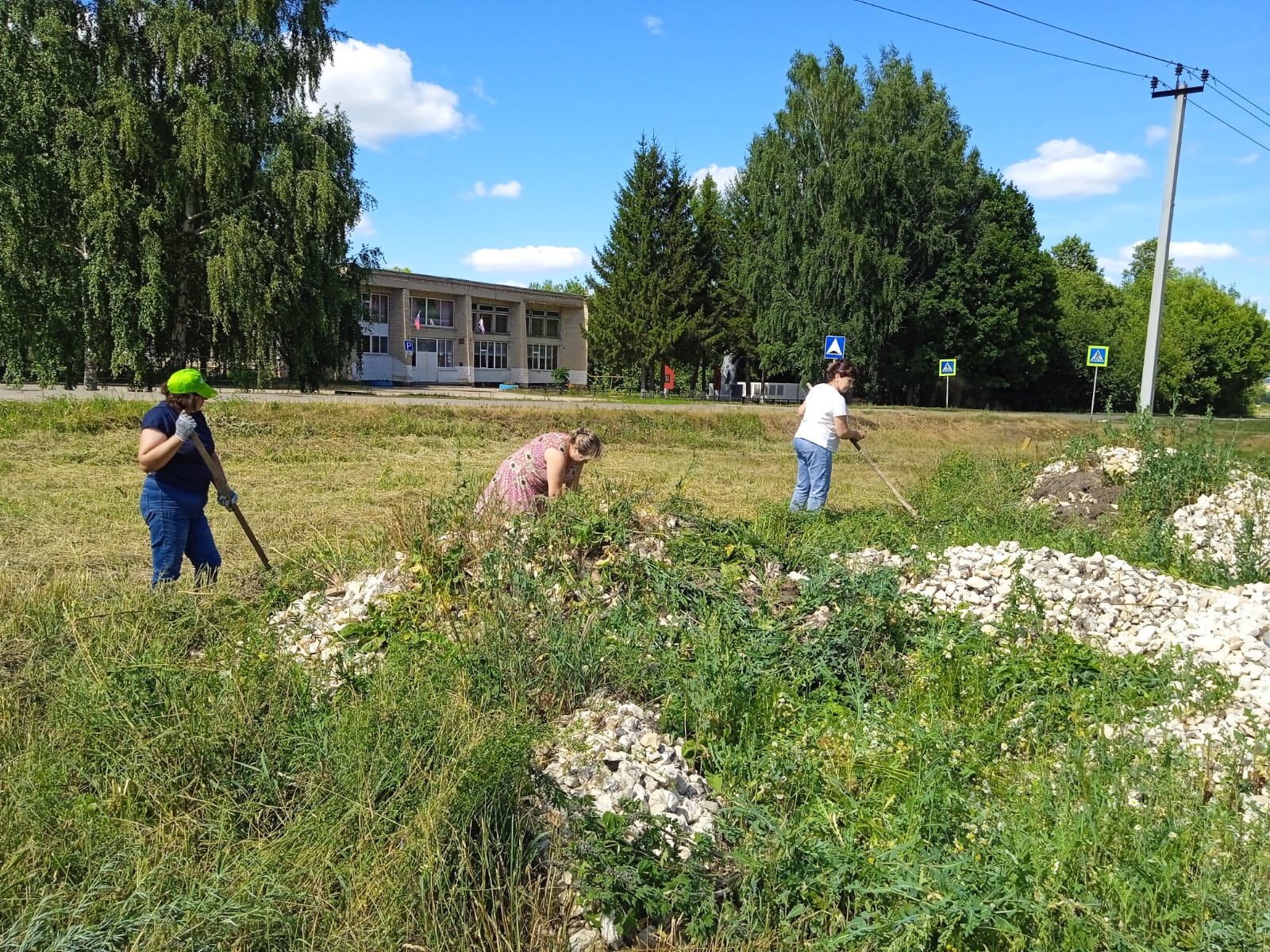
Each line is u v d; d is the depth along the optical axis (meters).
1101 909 2.87
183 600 5.23
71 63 25.56
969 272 47.59
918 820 3.29
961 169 48.25
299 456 14.59
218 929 2.59
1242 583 7.75
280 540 8.05
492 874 2.93
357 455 15.36
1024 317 51.59
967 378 52.12
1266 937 2.72
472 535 5.64
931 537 8.02
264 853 2.93
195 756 3.35
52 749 3.46
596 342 50.72
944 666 5.00
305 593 5.92
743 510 11.13
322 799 3.17
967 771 3.80
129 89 25.55
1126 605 6.32
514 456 6.54
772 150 46.22
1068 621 5.99
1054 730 4.40
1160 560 8.37
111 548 7.54
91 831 3.01
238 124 27.73
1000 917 2.73
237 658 4.15
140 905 2.67
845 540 7.29
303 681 3.90
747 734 4.16
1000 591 6.36
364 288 35.75
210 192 26.28
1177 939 2.80
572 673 4.30
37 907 2.62
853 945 2.77
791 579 6.02
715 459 18.91
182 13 26.91
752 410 27.30
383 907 2.74
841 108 45.28
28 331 25.42
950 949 2.75
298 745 3.46
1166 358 58.66
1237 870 3.07
